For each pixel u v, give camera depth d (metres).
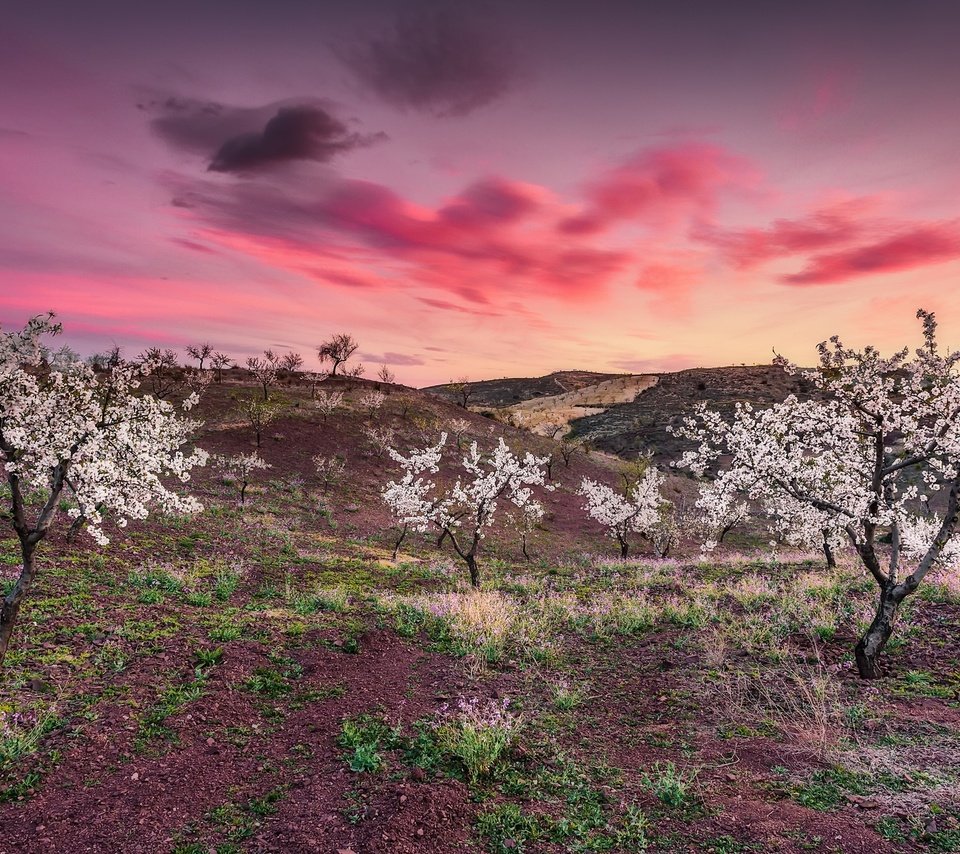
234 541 25.41
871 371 10.98
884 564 20.09
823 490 11.71
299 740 8.25
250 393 71.12
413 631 13.89
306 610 15.27
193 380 70.06
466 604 15.73
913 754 7.12
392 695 10.03
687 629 14.05
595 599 17.47
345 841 5.72
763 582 18.27
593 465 74.56
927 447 10.36
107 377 10.74
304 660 11.34
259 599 17.20
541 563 36.28
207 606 15.09
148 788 6.82
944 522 10.12
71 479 9.95
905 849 5.20
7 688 8.70
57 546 18.11
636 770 7.39
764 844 5.46
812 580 17.83
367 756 7.38
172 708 8.75
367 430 64.06
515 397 178.50
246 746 8.05
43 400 9.41
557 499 59.88
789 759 7.35
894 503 10.92
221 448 50.66
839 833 5.52
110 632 11.57
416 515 25.62
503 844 5.76
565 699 9.81
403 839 5.73
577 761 7.68
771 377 145.38
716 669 11.07
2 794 6.43
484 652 12.30
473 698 9.82
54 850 5.64
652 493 40.31
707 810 6.19
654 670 11.47
